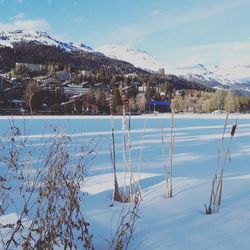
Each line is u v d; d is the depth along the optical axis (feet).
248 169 22.98
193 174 21.17
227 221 10.59
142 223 10.49
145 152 31.86
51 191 8.49
